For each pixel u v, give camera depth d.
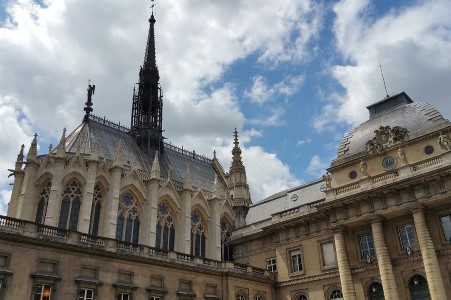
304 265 54.56
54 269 38.12
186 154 82.44
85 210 51.19
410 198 44.88
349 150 53.88
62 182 51.81
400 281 44.62
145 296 43.72
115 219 53.25
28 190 51.25
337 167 53.31
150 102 77.31
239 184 79.31
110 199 54.22
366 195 47.53
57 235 39.62
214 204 66.62
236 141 85.94
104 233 52.56
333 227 50.22
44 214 51.50
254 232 63.75
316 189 63.25
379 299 46.31
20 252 36.53
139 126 74.75
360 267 48.06
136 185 58.28
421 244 42.75
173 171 73.25
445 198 42.44
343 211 50.00
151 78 79.88
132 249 44.78
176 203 62.09
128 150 69.12
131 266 43.78
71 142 61.69
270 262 59.50
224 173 83.25
